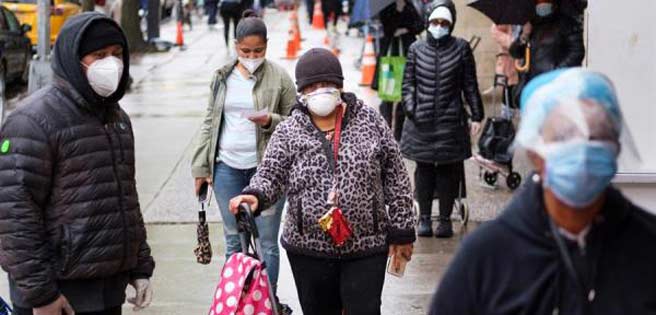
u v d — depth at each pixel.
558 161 4.58
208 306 12.78
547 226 4.92
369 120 8.91
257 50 11.42
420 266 14.36
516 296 4.96
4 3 36.72
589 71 4.87
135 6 45.91
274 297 8.02
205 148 11.73
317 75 8.71
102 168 7.74
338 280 9.02
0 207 7.45
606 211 4.88
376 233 8.83
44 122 7.52
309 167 8.73
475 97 15.46
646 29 12.51
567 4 14.12
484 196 18.31
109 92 7.71
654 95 12.50
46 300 7.50
